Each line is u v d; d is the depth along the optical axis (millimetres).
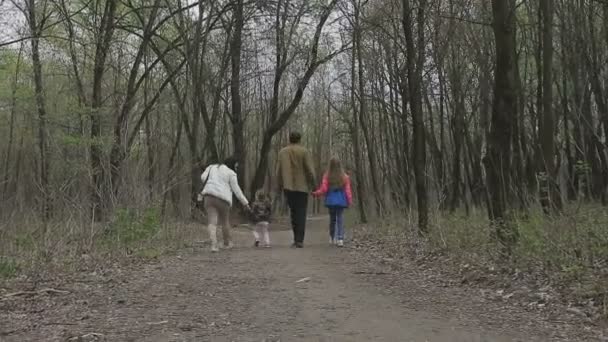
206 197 11258
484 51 18047
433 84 22781
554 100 19609
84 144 11477
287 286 6930
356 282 7336
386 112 23219
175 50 24812
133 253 10289
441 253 9469
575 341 4746
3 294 6879
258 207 12742
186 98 26750
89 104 17797
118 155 11562
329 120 47656
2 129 22750
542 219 8352
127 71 23859
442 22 16906
